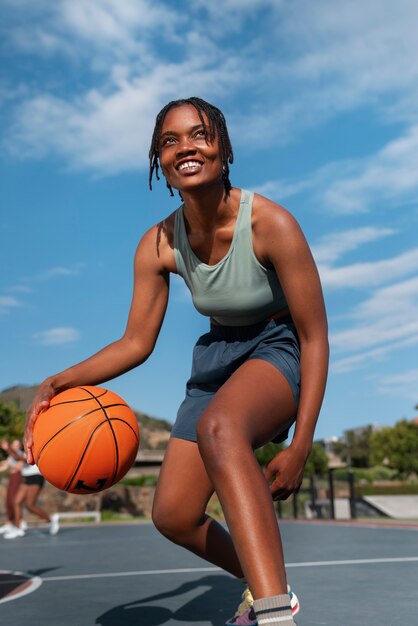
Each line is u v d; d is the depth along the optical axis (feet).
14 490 43.50
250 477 6.52
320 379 8.13
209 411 7.10
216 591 16.39
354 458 160.04
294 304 8.41
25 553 29.81
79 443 8.39
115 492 84.53
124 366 9.85
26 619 12.85
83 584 18.28
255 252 8.67
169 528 9.32
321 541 32.17
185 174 8.21
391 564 21.48
